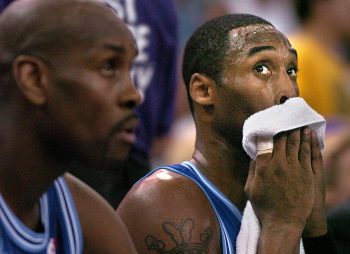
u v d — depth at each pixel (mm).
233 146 5652
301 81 11828
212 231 5457
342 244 8039
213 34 5695
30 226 4332
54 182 4473
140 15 8961
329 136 9578
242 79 5535
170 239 5371
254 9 15922
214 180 5695
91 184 7504
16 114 4133
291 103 5332
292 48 5660
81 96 4105
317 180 5512
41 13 4094
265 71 5551
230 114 5590
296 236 5320
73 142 4152
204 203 5555
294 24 14977
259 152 5336
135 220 5492
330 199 9281
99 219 4676
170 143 10562
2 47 4094
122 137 4176
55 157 4215
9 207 4215
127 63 4203
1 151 4188
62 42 4086
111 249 4695
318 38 12195
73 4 4145
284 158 5340
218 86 5621
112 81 4156
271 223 5348
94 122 4133
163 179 5594
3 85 4109
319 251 5730
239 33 5625
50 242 4387
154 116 9047
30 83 4074
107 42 4133
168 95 9312
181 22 15961
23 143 4160
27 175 4203
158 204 5473
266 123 5266
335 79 12117
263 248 5309
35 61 4070
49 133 4141
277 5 15977
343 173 9227
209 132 5723
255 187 5359
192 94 5762
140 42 8977
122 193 8234
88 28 4117
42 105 4105
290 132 5367
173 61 9305
